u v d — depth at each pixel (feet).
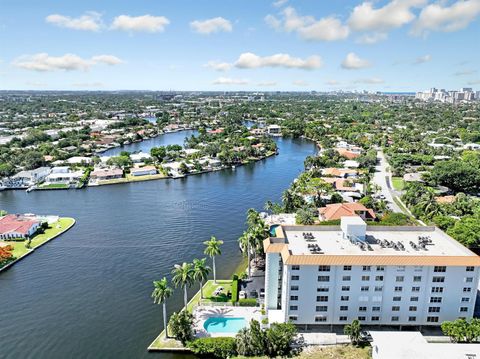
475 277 289.94
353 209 523.70
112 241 493.36
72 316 333.01
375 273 290.35
